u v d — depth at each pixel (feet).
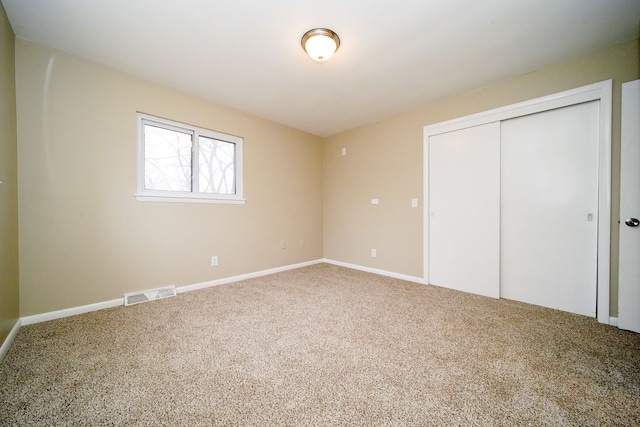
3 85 5.38
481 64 7.43
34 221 6.46
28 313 6.40
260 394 4.05
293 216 13.12
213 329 6.28
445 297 8.71
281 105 10.34
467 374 4.56
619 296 6.40
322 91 9.14
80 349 5.30
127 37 6.28
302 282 10.55
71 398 3.91
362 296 8.80
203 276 9.71
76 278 7.08
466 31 6.02
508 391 4.13
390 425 3.47
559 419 3.58
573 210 7.34
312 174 14.12
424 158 10.42
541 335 6.01
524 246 8.21
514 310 7.55
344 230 13.66
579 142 7.22
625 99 6.35
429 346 5.52
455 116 9.53
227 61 7.30
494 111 8.59
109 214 7.61
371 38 6.27
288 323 6.64
